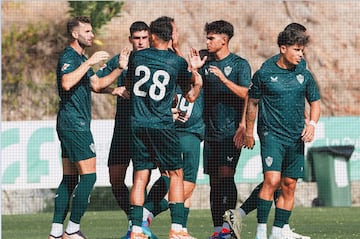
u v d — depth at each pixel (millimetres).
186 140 28516
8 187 45062
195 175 28766
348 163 49281
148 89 25891
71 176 28078
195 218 41000
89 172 27359
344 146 49312
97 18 62406
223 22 29516
